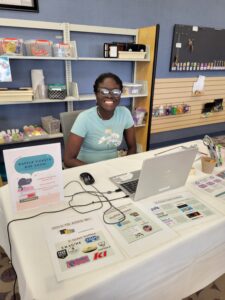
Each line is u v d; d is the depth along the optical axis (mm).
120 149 2662
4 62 1915
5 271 1486
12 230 832
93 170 1311
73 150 1511
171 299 891
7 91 2035
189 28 3088
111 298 687
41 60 2418
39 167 896
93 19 2502
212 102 3781
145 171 928
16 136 2229
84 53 2613
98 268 680
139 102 2969
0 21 2000
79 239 786
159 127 3412
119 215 917
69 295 604
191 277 917
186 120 3635
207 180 1218
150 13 2795
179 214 934
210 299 1338
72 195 1056
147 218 902
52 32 2355
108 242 774
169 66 3199
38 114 2605
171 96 3352
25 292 646
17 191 890
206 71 3549
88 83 2758
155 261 744
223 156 1453
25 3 2139
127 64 2928
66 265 686
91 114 1519
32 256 721
